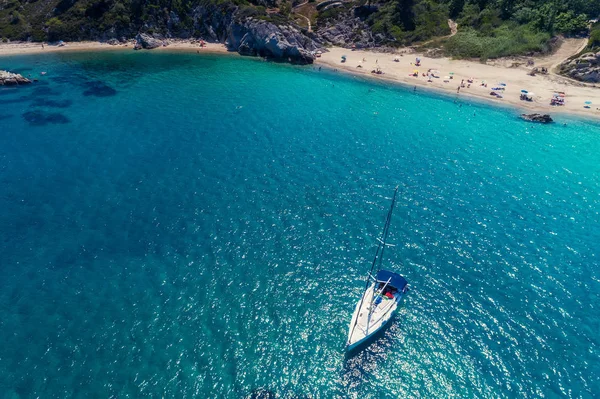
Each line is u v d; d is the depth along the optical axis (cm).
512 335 3453
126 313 3562
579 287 3944
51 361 3166
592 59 9031
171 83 9319
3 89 8662
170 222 4684
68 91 8650
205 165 5875
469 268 4150
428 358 3266
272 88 9125
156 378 3058
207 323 3494
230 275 3981
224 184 5428
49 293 3750
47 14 13025
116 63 10850
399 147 6650
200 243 4375
